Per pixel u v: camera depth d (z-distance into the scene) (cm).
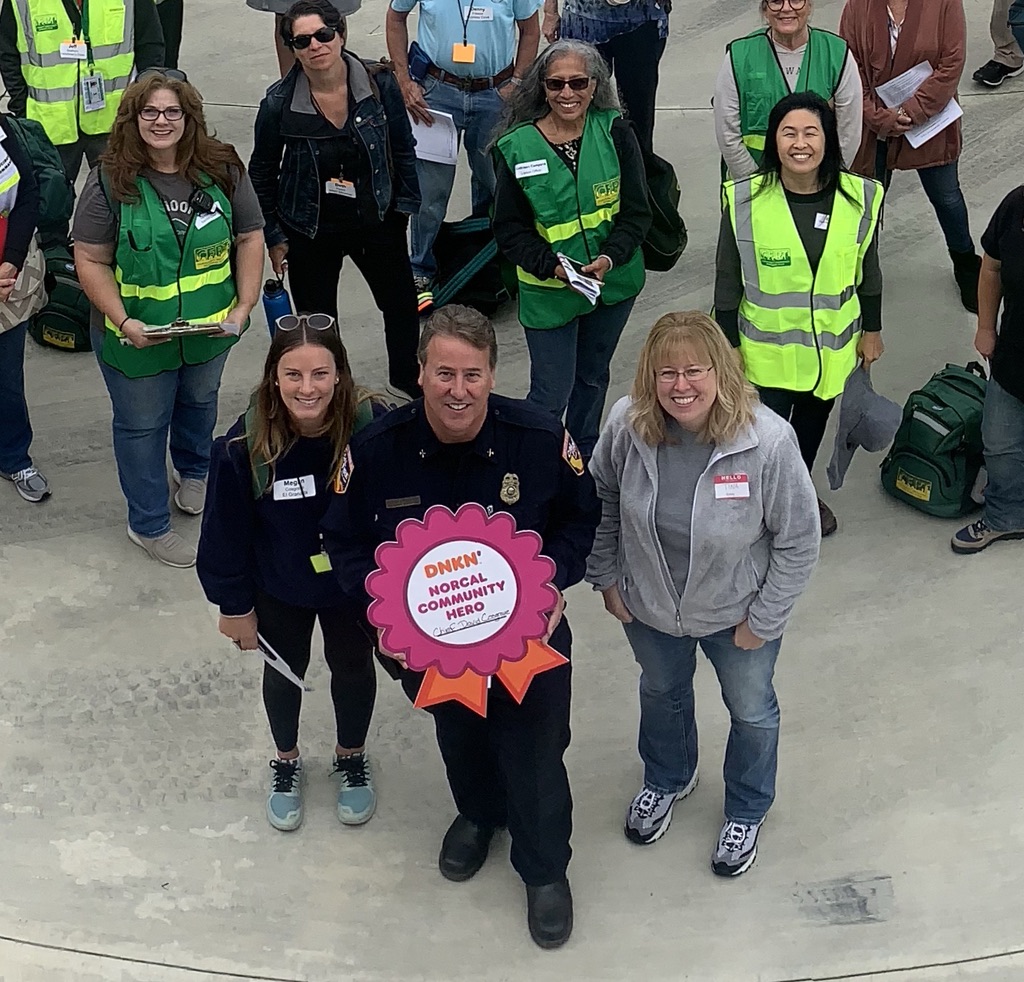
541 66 468
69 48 612
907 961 371
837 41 546
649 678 376
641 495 337
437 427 312
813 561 338
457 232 666
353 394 341
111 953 377
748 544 336
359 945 379
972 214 736
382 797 425
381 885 397
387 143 530
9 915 386
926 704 451
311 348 323
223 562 355
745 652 359
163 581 515
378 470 321
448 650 322
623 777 431
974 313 657
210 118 862
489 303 664
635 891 393
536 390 523
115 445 499
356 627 378
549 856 367
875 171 627
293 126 515
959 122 611
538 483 323
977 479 528
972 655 470
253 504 348
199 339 481
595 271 487
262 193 533
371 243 555
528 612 321
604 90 480
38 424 599
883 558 518
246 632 373
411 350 596
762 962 372
